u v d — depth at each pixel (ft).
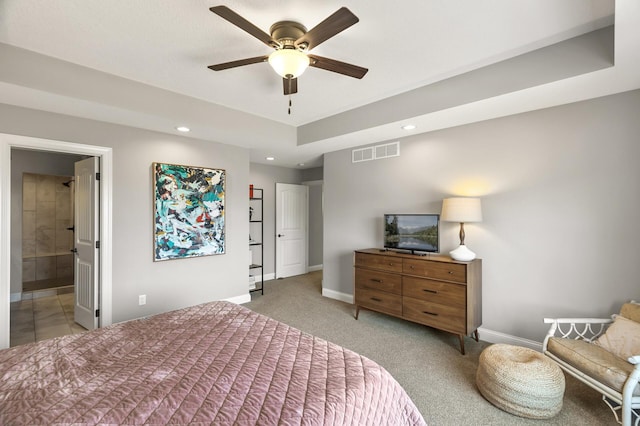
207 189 13.15
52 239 18.81
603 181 8.11
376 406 4.19
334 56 7.76
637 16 4.86
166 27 6.57
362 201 13.99
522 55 7.68
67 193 19.34
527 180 9.34
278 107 11.66
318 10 6.00
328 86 9.64
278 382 4.26
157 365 4.73
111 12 6.05
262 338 5.79
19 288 14.87
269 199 19.67
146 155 11.50
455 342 10.12
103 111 9.33
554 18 6.23
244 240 14.74
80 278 11.46
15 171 15.01
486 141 10.15
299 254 21.25
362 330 11.16
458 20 6.28
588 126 8.31
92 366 4.69
